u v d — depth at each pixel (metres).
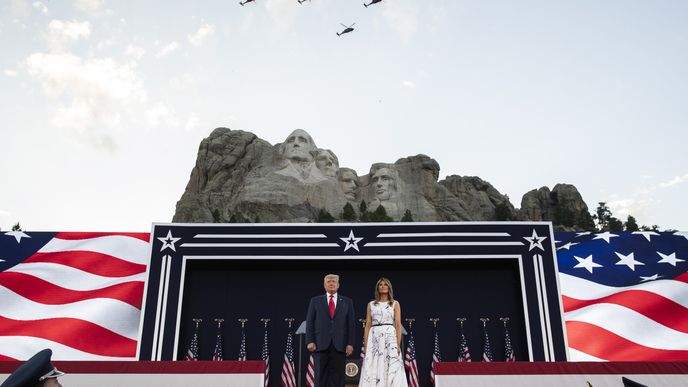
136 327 16.73
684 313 16.70
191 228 16.47
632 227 160.75
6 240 18.08
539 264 15.98
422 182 145.75
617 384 9.38
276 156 137.62
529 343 15.34
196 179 147.38
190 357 15.55
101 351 16.19
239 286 16.92
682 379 9.35
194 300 16.73
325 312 11.48
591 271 18.08
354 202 135.38
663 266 17.95
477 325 16.47
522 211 159.25
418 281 16.95
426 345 16.34
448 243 16.25
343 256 16.22
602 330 16.56
